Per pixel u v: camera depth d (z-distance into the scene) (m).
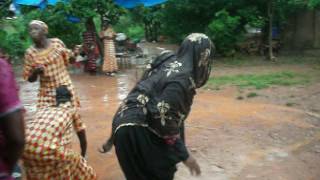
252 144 6.47
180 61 3.61
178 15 16.97
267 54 16.27
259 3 15.85
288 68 13.62
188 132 7.02
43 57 5.84
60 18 14.03
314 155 6.08
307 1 15.52
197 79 3.67
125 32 24.92
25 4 13.95
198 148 6.29
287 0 15.80
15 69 14.18
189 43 3.64
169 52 3.78
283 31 17.23
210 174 5.41
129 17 25.03
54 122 4.07
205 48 3.63
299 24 17.17
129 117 3.63
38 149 3.95
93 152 6.25
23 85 11.79
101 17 13.79
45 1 14.17
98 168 5.68
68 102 4.37
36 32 5.82
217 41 15.92
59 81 5.96
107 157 6.05
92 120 7.95
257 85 10.80
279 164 5.75
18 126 2.13
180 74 3.51
